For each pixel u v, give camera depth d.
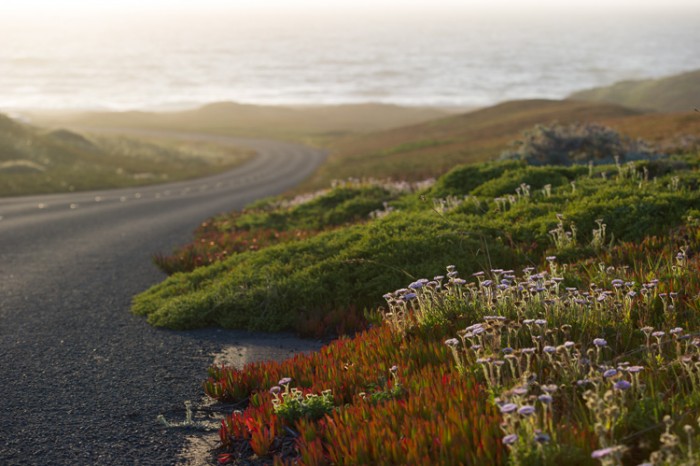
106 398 6.94
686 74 85.62
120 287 13.18
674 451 3.71
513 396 4.14
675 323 6.00
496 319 5.66
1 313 10.95
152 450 5.57
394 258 10.91
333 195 22.28
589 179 14.53
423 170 44.06
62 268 15.20
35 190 41.91
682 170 15.15
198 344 9.09
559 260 10.03
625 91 93.06
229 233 19.62
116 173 61.03
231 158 92.75
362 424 4.78
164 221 25.00
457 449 4.08
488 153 50.34
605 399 4.14
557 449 3.79
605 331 5.95
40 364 8.19
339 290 10.41
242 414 6.05
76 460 5.40
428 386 5.19
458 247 11.05
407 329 7.03
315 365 6.84
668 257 8.66
